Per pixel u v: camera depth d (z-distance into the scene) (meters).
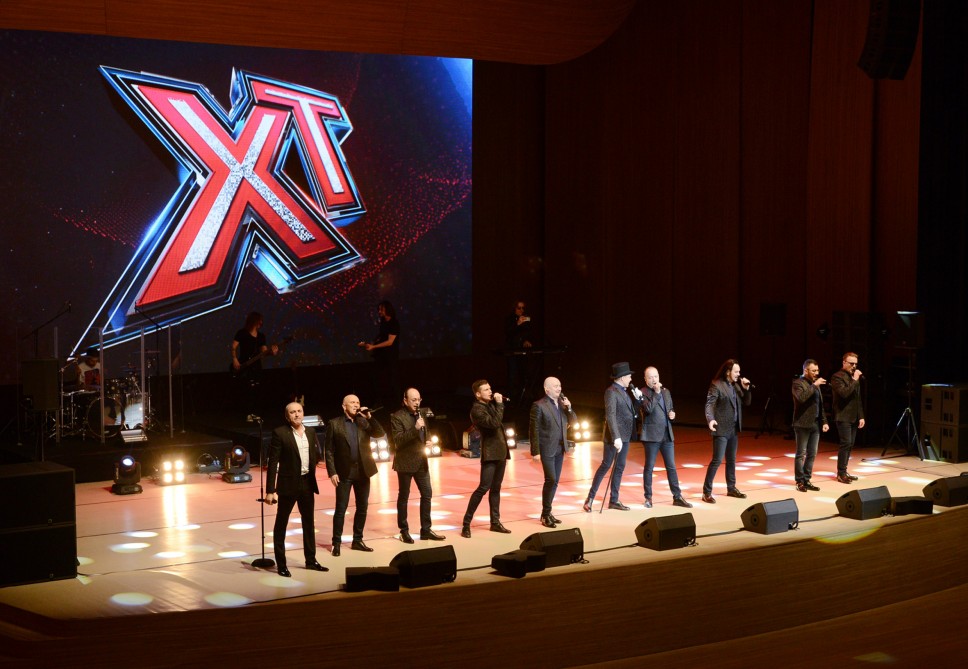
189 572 8.85
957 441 13.06
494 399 10.15
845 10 15.13
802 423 11.68
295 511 11.02
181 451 12.92
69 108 15.34
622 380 10.93
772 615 9.73
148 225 16.06
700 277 17.91
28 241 15.09
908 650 8.95
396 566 8.60
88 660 7.64
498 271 19.83
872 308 15.00
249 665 7.96
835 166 15.34
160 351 14.82
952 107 14.27
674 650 9.26
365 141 18.25
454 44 13.59
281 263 17.39
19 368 15.02
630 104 18.64
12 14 11.94
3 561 8.47
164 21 12.40
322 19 12.70
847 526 10.30
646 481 11.05
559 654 8.86
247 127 16.95
